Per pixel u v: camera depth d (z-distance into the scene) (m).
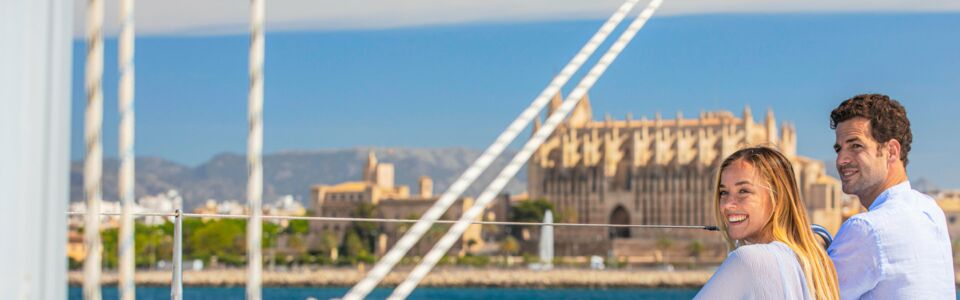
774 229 4.07
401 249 3.49
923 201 4.91
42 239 2.56
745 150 4.23
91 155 2.66
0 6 2.47
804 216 4.13
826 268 4.01
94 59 2.65
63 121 2.59
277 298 180.88
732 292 3.81
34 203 2.53
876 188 5.18
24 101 2.51
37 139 2.53
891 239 4.63
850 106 5.22
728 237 4.29
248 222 2.90
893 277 4.62
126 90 2.83
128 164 2.82
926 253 4.65
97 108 2.66
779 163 4.15
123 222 2.81
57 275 2.61
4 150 2.48
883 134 5.12
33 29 2.52
